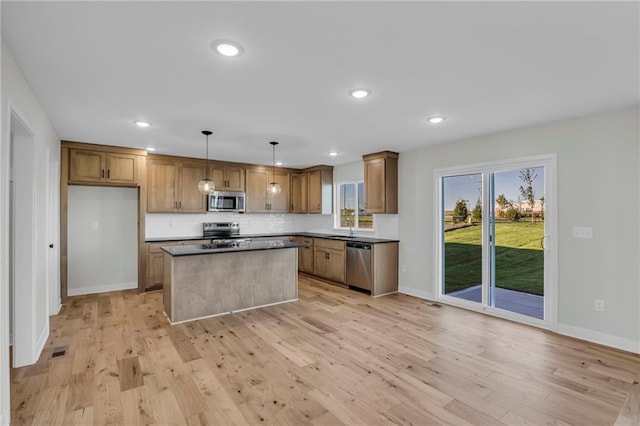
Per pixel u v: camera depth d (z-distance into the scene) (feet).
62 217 14.98
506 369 8.89
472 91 8.87
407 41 6.34
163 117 11.21
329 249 19.61
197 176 19.38
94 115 10.98
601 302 10.64
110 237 17.51
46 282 10.82
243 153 17.89
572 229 11.27
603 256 10.60
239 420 6.72
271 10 5.34
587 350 10.10
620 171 10.26
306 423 6.64
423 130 12.92
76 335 11.21
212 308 13.51
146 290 17.16
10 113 6.86
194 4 5.16
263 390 7.84
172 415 6.86
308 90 8.81
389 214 18.17
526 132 12.47
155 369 8.83
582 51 6.70
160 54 6.84
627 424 6.62
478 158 14.03
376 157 17.60
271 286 15.17
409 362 9.30
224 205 20.29
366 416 6.87
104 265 17.37
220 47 6.57
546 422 6.68
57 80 8.11
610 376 8.51
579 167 11.12
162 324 12.41
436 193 15.78
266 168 22.31
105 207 17.37
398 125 12.21
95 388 7.86
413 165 16.84
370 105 10.02
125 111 10.57
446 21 5.67
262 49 6.64
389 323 12.57
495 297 13.97
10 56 6.71
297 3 5.15
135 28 5.87
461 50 6.68
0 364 6.07
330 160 20.30
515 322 12.69
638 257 9.94
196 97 9.32
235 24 5.76
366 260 17.04
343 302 15.57
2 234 6.32
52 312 13.33
